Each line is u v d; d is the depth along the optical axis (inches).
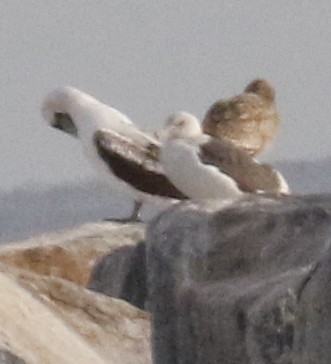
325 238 482.6
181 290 495.8
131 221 826.2
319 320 446.9
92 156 868.6
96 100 893.8
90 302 547.2
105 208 1450.5
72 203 1529.3
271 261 484.7
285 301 453.7
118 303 555.8
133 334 550.0
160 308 507.8
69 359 435.8
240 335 464.8
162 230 518.0
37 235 763.4
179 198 813.9
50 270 714.2
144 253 685.9
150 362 542.6
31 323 441.4
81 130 880.9
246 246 494.9
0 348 400.5
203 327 481.4
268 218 499.2
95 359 462.9
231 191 781.3
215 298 477.7
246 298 465.4
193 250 503.5
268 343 455.2
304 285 455.2
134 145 853.2
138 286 685.9
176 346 497.7
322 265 460.4
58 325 468.1
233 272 491.5
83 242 727.7
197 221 510.3
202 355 482.3
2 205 1649.9
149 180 834.8
